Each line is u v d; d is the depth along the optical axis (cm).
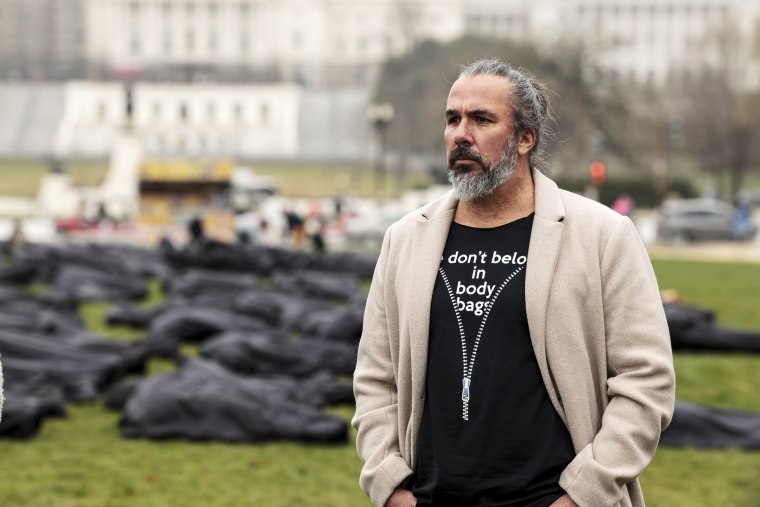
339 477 1236
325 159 13250
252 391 1424
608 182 8775
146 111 15175
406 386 600
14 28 18250
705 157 9606
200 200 5066
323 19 18162
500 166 592
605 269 587
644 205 8831
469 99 595
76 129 14512
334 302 2792
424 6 16950
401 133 11669
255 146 14850
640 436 564
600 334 584
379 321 626
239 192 6694
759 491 1081
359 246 6041
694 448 1384
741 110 9325
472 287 590
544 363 574
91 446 1345
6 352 1625
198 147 14938
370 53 18350
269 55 17925
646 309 581
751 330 2294
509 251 595
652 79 14138
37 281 3209
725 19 11925
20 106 14988
